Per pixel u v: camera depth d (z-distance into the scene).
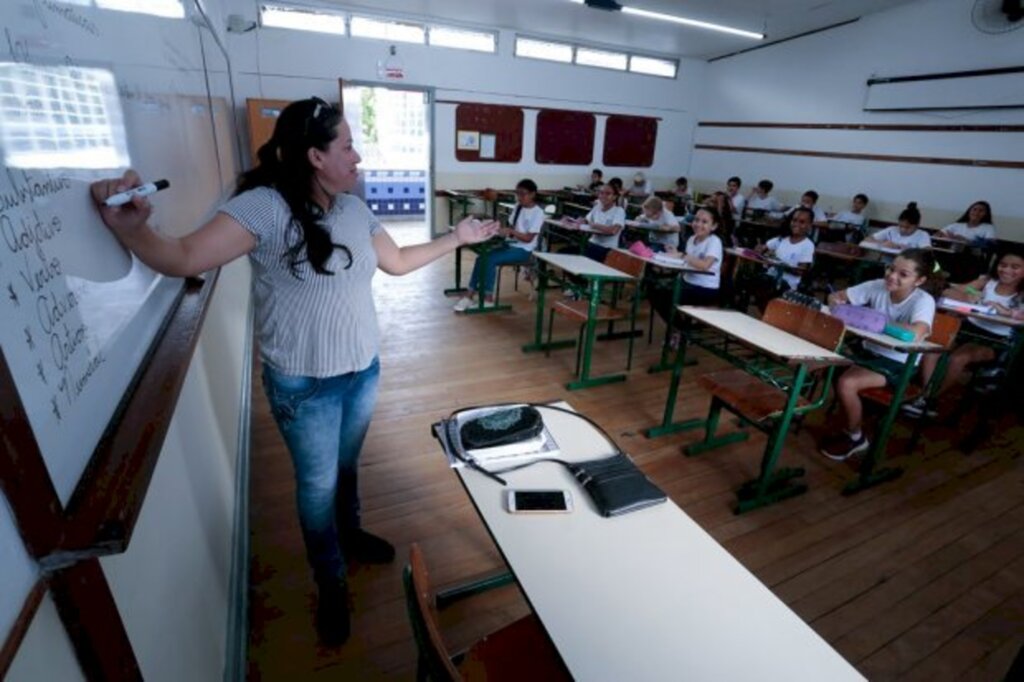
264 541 1.88
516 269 5.35
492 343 3.87
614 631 0.81
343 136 1.11
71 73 0.67
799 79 7.43
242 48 6.13
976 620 1.74
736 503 2.25
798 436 2.81
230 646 1.38
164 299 1.06
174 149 1.36
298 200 1.07
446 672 0.65
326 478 1.37
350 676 1.44
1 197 0.46
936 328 2.58
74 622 0.55
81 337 0.62
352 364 1.26
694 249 3.91
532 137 8.12
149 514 0.93
